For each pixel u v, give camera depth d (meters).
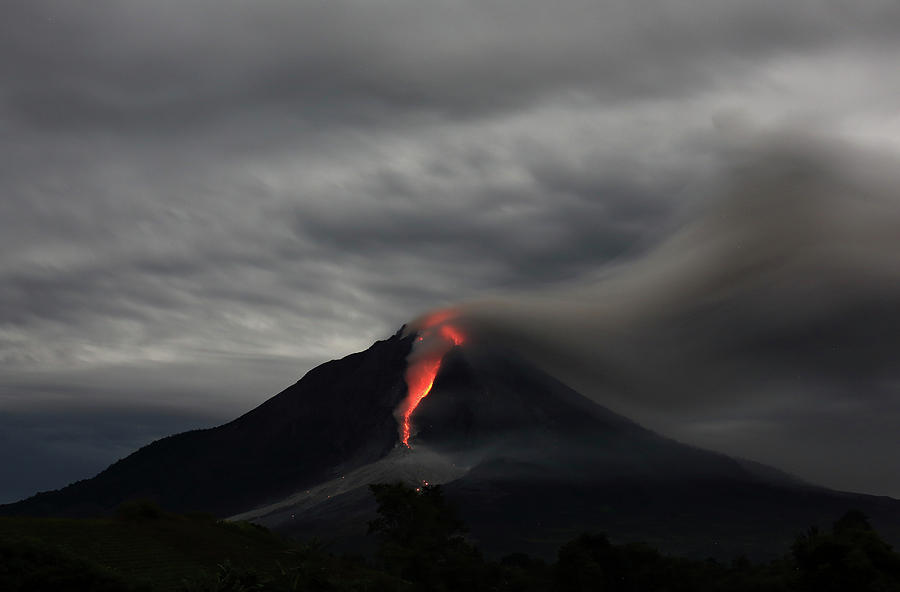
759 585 110.81
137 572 70.81
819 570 91.50
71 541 76.94
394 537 133.75
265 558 87.19
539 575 130.88
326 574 55.22
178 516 97.62
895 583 89.81
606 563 118.62
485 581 117.56
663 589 117.25
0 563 50.69
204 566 77.44
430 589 109.38
